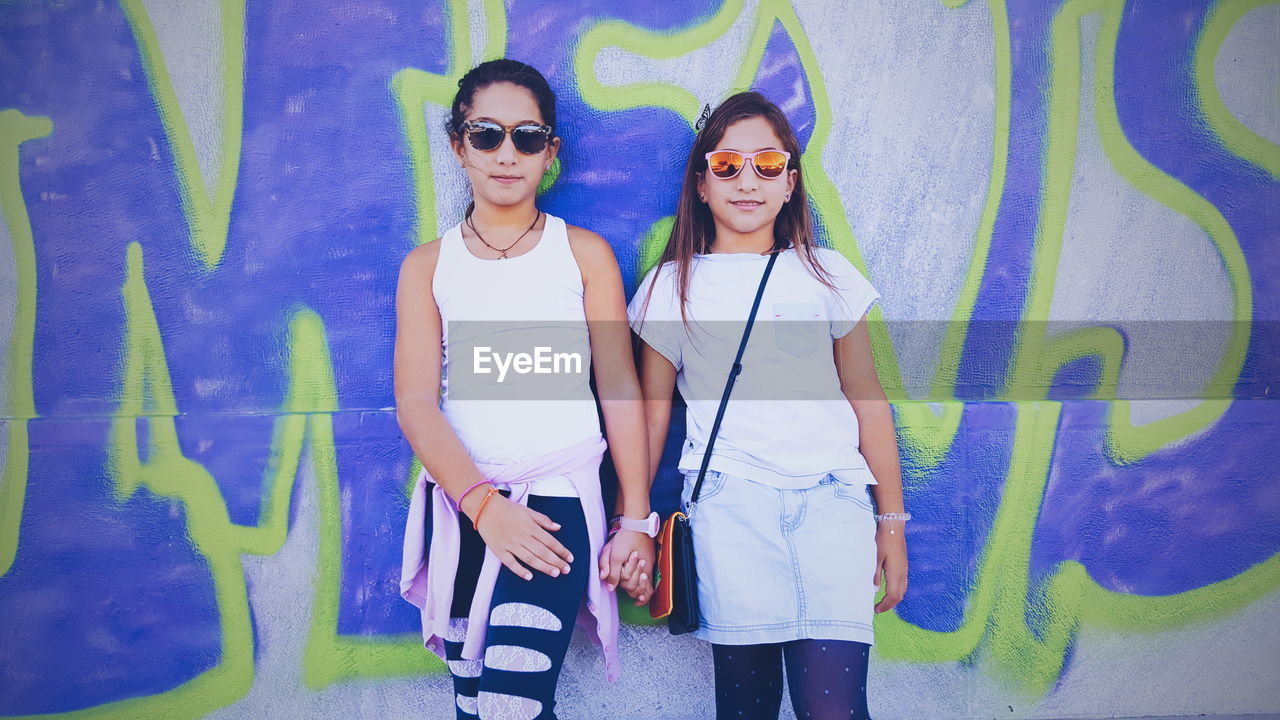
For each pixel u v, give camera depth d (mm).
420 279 1992
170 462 2148
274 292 2207
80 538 2145
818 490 1874
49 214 2152
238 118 2180
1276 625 2328
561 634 1745
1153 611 2307
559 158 2242
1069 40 2270
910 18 2254
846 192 2283
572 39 2213
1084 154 2295
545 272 1966
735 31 2232
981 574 2277
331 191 2207
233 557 2178
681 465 2000
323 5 2176
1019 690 2309
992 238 2301
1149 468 2281
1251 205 2320
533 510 1809
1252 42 2289
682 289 2010
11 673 2148
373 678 2225
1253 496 2303
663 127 2246
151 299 2180
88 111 2150
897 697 2301
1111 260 2316
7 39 2131
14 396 2160
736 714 1931
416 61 2195
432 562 1882
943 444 2252
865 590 1828
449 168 2215
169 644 2180
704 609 1881
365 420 2176
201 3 2156
